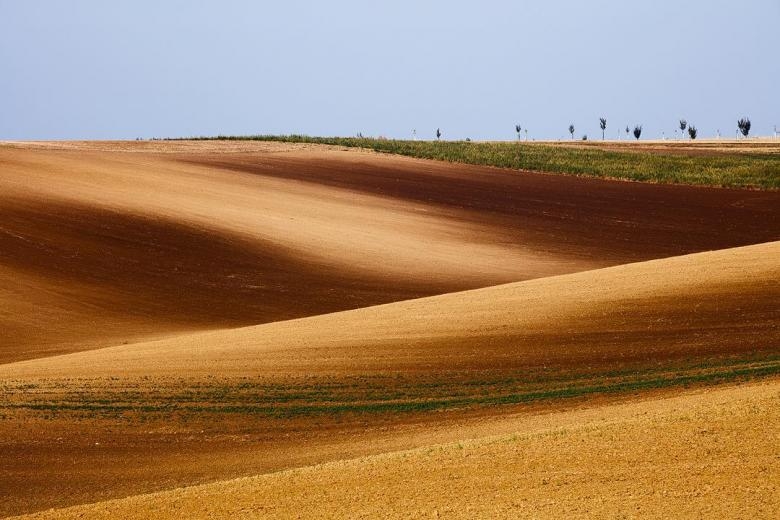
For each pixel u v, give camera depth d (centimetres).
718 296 9581
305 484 4697
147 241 16488
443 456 4872
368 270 16775
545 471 4391
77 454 6456
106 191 19762
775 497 3778
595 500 3962
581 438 4819
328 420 7075
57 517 4669
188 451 6512
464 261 18125
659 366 7719
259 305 14138
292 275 15950
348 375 8212
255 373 8419
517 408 6981
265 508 4391
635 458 4391
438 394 7556
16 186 18738
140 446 6631
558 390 7362
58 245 15425
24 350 11069
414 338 9281
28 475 6025
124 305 13488
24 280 13738
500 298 10788
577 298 10194
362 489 4491
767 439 4384
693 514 3712
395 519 4031
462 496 4212
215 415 7294
